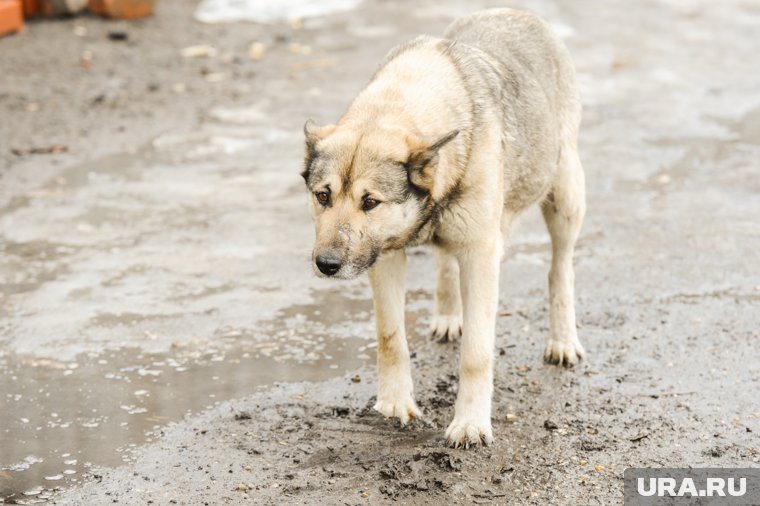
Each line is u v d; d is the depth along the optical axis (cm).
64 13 2367
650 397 930
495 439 859
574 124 1041
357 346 1052
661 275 1204
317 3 2625
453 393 948
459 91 853
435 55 884
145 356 1027
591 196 1462
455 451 840
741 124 1764
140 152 1638
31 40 2212
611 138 1703
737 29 2469
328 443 859
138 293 1170
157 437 877
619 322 1090
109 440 873
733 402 915
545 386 958
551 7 2658
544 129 963
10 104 1833
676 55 2231
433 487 786
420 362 1014
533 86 961
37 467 830
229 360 1021
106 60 2114
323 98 1902
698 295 1148
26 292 1166
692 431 867
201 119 1797
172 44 2255
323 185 786
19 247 1289
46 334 1071
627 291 1165
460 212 837
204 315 1119
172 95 1923
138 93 1927
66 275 1213
